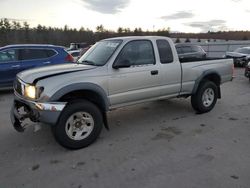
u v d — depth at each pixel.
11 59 9.18
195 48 15.48
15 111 4.61
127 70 4.93
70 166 3.86
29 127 5.46
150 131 5.25
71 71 4.40
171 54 5.68
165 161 3.96
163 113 6.48
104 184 3.38
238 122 5.79
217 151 4.30
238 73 15.62
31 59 9.49
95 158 4.10
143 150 4.36
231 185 3.32
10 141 4.79
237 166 3.79
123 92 4.94
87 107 4.41
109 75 4.69
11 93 9.44
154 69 5.31
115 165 3.87
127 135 5.04
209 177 3.50
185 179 3.46
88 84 4.41
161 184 3.36
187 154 4.20
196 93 6.25
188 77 5.96
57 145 4.59
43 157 4.16
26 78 4.36
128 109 6.83
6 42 64.44
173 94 5.82
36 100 4.11
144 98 5.32
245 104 7.47
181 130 5.29
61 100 4.32
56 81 4.16
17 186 3.36
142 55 5.22
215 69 6.46
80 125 4.41
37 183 3.43
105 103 4.70
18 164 3.94
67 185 3.38
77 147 4.39
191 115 6.32
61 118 4.19
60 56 10.00
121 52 4.88
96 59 5.02
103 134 5.09
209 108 6.52
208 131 5.23
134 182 3.41
